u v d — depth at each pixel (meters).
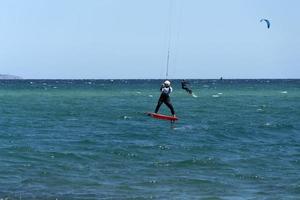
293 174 75.62
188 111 199.62
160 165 80.75
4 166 77.50
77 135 116.69
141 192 63.97
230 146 102.81
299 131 131.00
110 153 90.19
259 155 91.81
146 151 93.25
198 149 97.25
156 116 122.38
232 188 66.69
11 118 158.00
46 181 68.88
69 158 84.94
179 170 77.44
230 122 154.12
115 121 154.38
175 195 62.69
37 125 138.25
